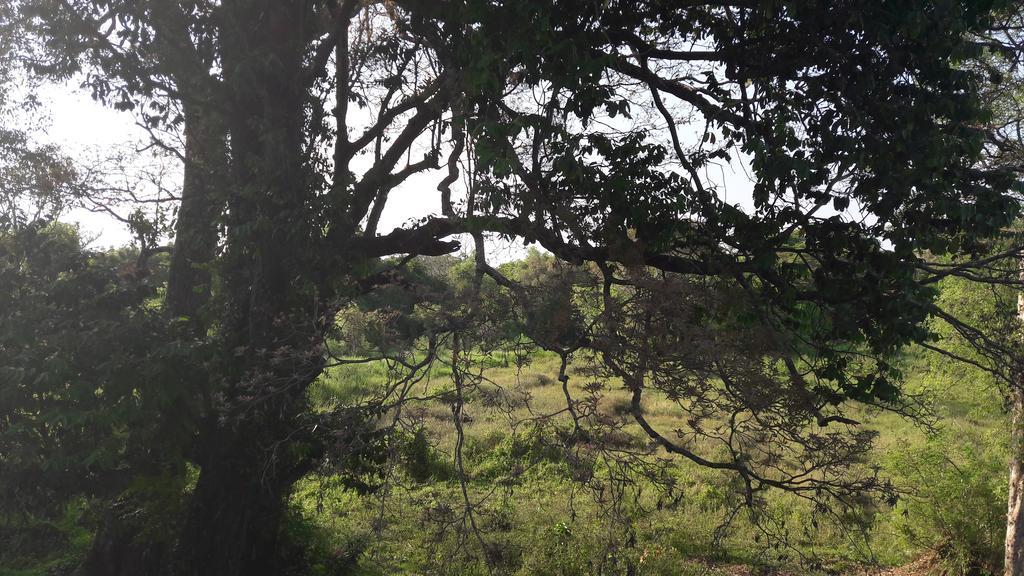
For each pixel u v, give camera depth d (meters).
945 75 6.64
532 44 6.61
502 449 17.58
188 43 8.91
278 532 11.15
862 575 12.48
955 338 13.42
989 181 6.97
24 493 8.82
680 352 6.59
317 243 8.65
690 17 8.30
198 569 8.67
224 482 8.73
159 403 8.42
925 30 6.45
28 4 8.62
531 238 7.21
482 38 6.76
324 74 9.24
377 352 7.87
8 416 8.59
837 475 7.78
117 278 9.32
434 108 8.27
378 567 11.46
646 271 6.98
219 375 8.60
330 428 7.95
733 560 12.99
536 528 12.93
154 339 8.70
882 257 6.88
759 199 6.98
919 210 6.85
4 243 9.18
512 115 7.52
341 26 9.27
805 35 7.16
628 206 7.29
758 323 7.07
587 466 7.20
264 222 8.48
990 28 7.71
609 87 7.09
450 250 9.24
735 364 6.68
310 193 8.66
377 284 9.36
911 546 14.06
